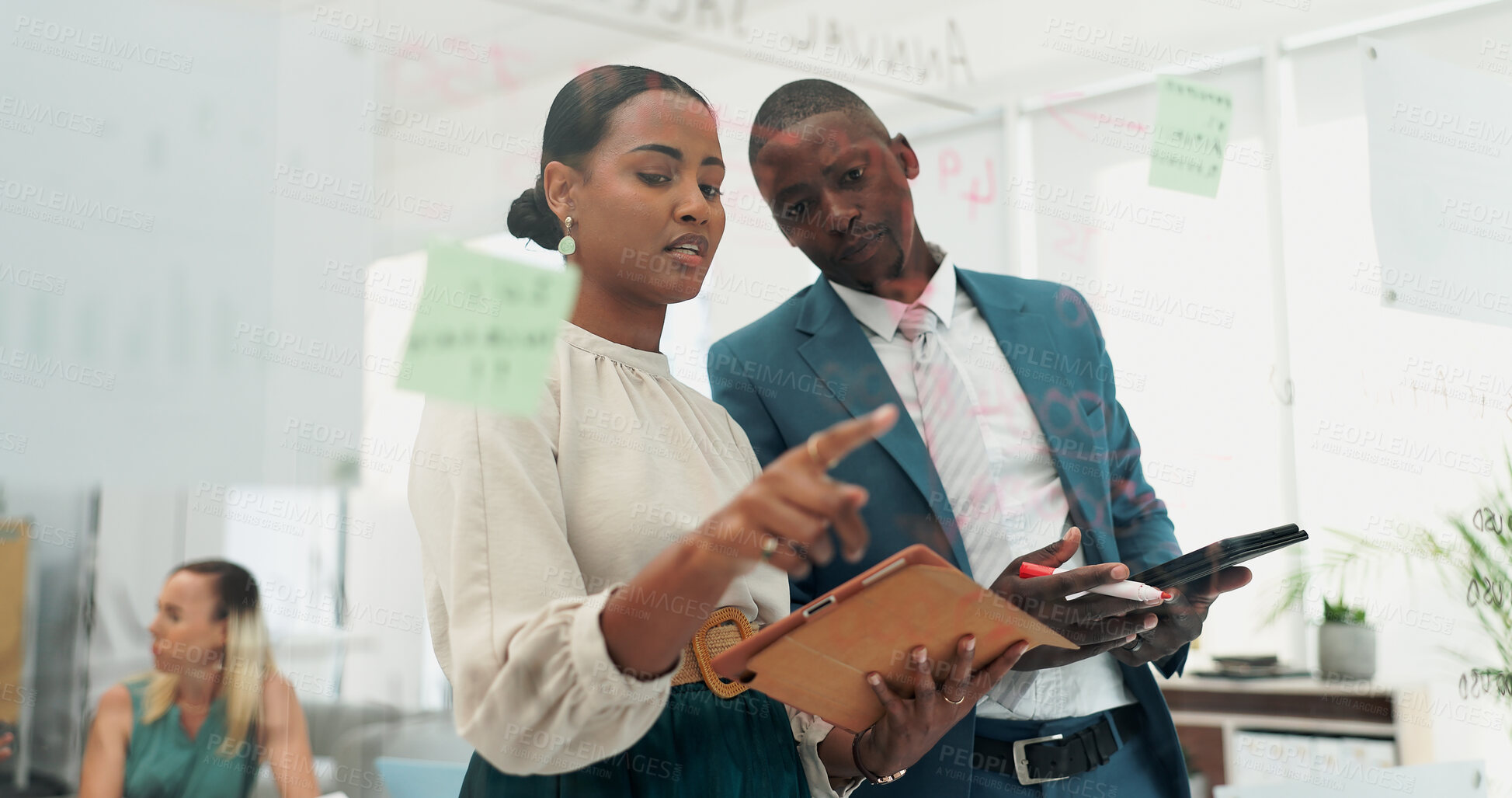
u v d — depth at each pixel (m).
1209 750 2.61
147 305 1.76
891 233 1.34
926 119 2.07
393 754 1.97
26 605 1.70
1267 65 2.38
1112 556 1.26
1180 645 1.12
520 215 0.99
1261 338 2.39
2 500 1.68
